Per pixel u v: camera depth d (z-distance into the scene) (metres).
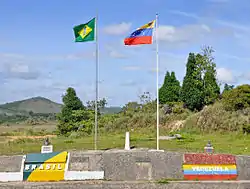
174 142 39.38
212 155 26.84
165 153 26.94
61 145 36.88
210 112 53.44
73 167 25.50
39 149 33.50
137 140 42.03
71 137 49.88
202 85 62.19
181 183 24.58
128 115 63.91
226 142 38.91
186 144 37.25
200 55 63.44
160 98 70.12
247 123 47.28
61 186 23.72
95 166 25.73
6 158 26.06
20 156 26.06
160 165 26.19
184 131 52.66
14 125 98.31
